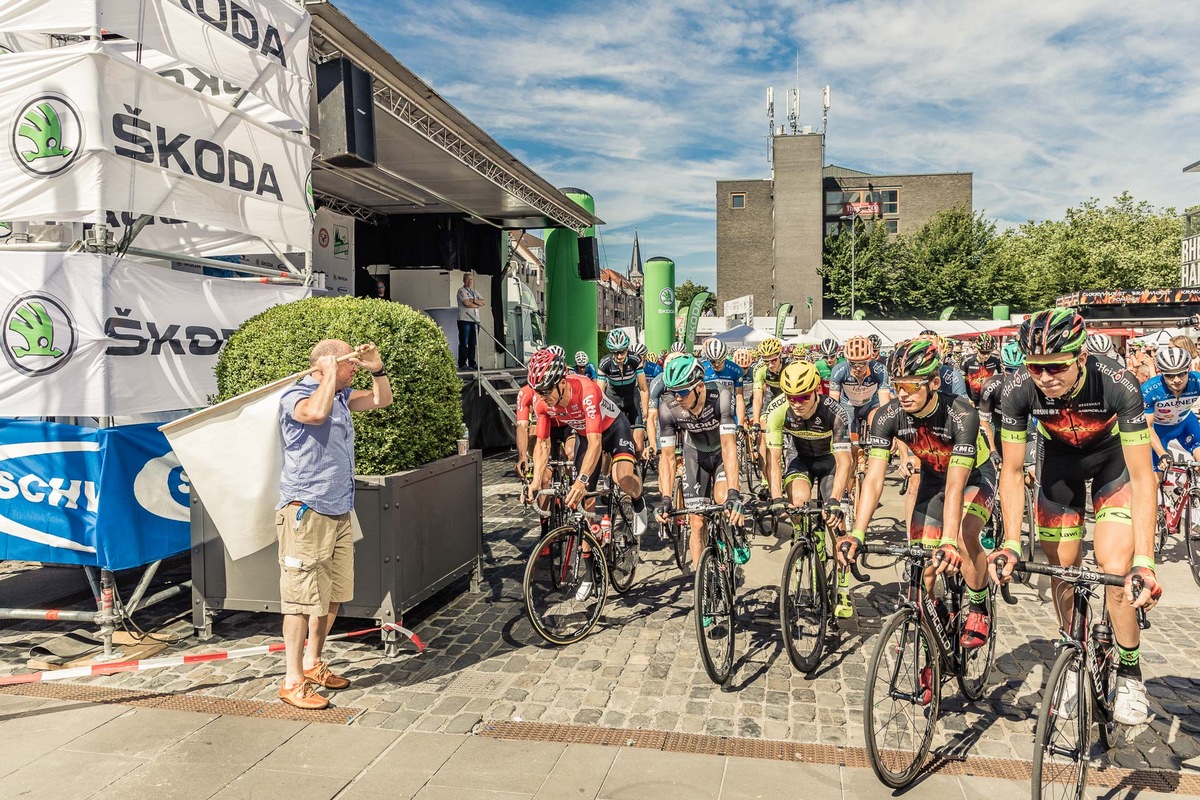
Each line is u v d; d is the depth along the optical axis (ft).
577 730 10.50
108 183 13.38
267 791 8.92
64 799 8.73
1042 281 151.33
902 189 199.00
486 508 26.07
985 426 12.16
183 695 11.63
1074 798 8.23
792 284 182.91
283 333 13.76
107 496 12.94
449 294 52.42
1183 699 11.37
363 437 13.64
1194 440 18.02
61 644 13.52
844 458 13.48
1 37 17.85
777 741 10.16
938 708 9.75
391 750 9.93
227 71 16.76
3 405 13.43
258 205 17.56
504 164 40.14
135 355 13.92
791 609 12.23
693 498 14.80
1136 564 7.98
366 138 23.09
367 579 13.10
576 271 59.16
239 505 11.68
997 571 8.65
